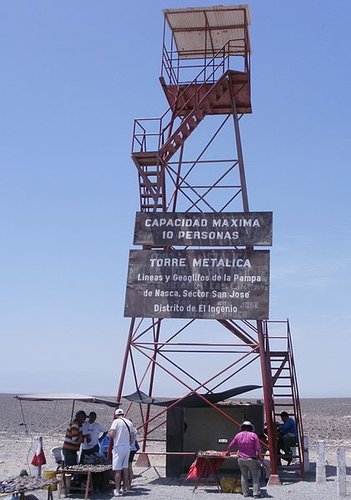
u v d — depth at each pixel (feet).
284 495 61.93
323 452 70.44
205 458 66.49
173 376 73.97
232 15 87.10
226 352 75.31
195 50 94.89
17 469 85.66
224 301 74.74
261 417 77.41
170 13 87.66
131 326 77.05
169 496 61.87
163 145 81.97
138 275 77.41
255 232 77.05
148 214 79.56
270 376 78.64
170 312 75.46
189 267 76.69
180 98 88.12
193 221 78.59
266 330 79.46
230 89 86.22
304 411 300.61
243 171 84.74
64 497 61.21
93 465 64.69
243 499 60.29
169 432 76.54
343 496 60.59
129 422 64.54
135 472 80.28
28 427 176.14
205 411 78.33
